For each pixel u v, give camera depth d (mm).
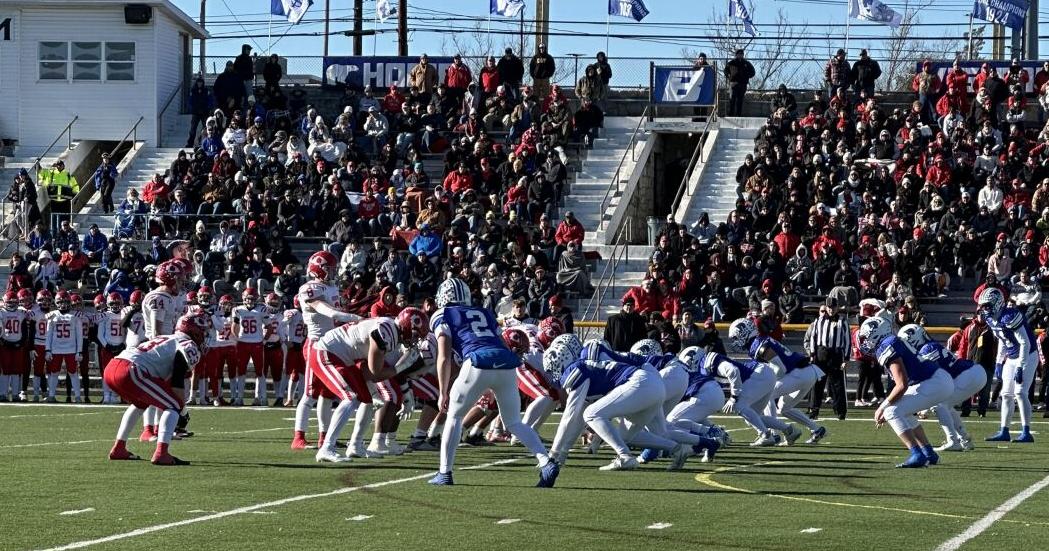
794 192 29734
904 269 27781
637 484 11922
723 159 35500
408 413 17766
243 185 32938
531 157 33656
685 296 27438
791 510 10297
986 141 32219
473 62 61312
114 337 24922
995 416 22812
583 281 29828
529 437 11656
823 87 40469
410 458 14195
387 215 31609
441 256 29500
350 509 10180
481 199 32125
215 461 13695
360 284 20344
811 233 28797
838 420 21625
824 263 28000
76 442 15961
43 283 30312
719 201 33969
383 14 44312
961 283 28719
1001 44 49281
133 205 33406
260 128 35000
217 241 30688
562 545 8664
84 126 39281
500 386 11555
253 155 33969
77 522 9477
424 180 32812
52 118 39312
